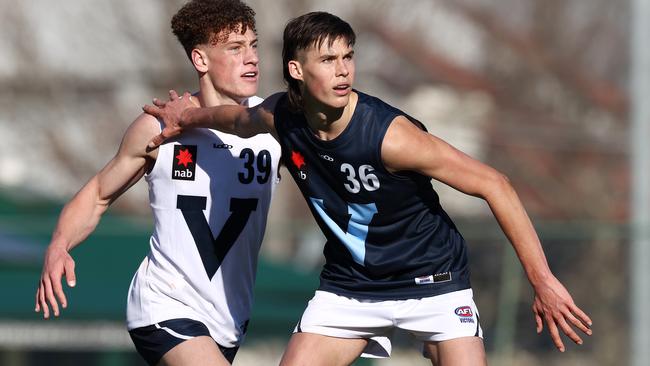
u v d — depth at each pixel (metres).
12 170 73.75
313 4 75.19
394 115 17.78
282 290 39.47
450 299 18.75
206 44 20.19
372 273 18.77
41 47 87.25
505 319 39.50
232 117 19.30
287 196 73.12
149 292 20.42
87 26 86.50
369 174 17.92
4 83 86.69
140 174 20.61
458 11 90.31
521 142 81.69
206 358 19.67
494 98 85.94
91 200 20.52
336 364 19.27
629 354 43.81
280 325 39.09
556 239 40.31
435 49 89.69
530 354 41.78
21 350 43.88
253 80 20.30
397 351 47.47
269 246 51.78
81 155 86.25
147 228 41.00
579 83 85.69
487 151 81.25
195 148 20.34
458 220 61.88
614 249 44.25
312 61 17.39
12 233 40.81
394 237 18.48
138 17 85.00
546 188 78.56
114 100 86.44
